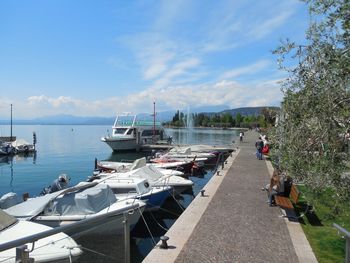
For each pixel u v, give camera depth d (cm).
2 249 335
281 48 608
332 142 502
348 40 499
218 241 825
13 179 2753
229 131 11550
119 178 1564
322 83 510
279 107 791
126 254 525
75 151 5006
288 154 604
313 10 527
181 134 9369
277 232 898
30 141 7044
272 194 1177
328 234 898
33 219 1067
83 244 540
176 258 719
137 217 1215
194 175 2719
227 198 1306
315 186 539
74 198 1123
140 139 4597
